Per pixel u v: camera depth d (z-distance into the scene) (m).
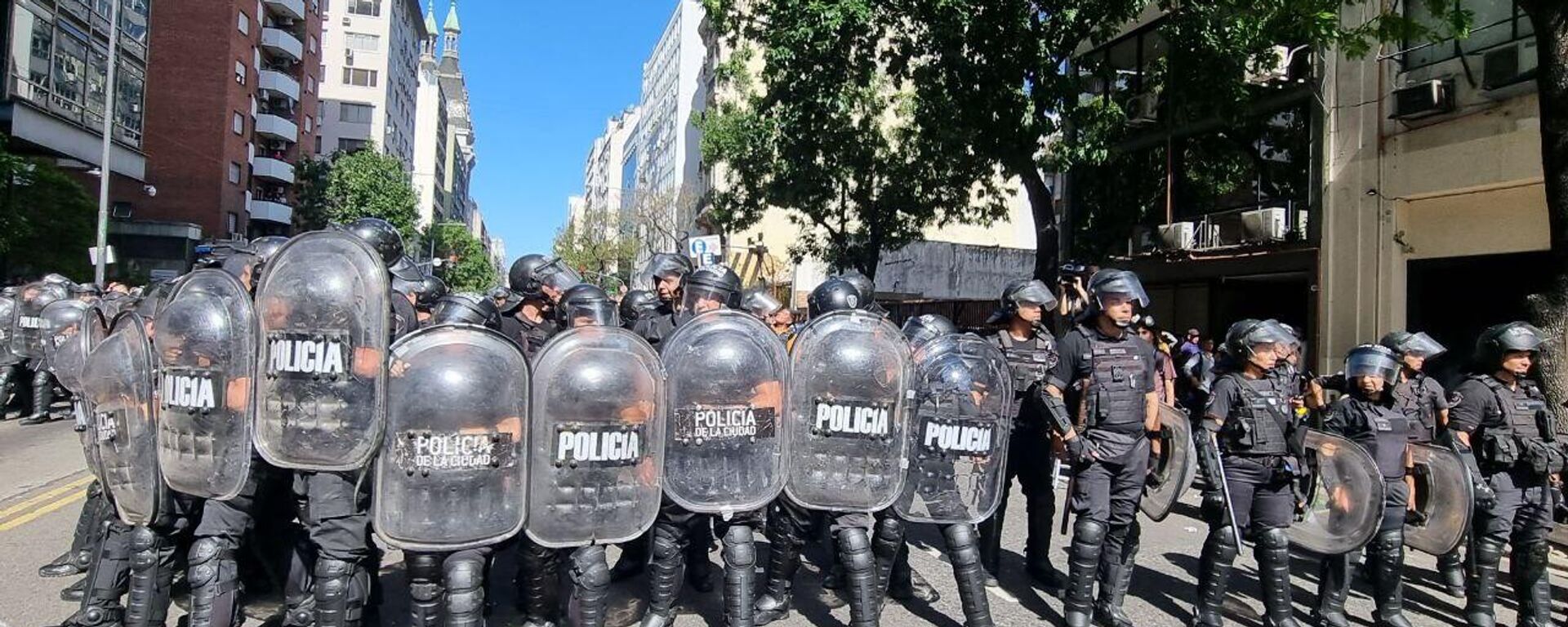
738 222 21.44
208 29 39.62
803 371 4.15
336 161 45.69
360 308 3.37
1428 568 6.33
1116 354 4.80
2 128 24.20
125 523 3.94
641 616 4.80
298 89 46.59
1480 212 10.95
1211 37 11.76
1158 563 6.32
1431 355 5.41
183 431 3.54
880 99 19.77
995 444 4.36
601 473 3.60
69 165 28.27
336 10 71.06
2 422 11.41
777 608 4.79
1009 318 5.87
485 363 3.42
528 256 6.25
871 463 4.12
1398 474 4.95
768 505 4.61
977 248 30.39
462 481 3.36
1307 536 5.07
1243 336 4.88
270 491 3.81
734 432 3.93
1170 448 5.32
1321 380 5.89
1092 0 11.66
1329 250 12.63
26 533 6.14
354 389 3.35
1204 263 14.86
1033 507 5.76
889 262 29.20
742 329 4.02
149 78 38.41
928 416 4.27
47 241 22.88
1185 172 15.46
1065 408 4.83
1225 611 5.25
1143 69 16.09
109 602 4.02
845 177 19.44
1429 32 8.48
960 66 11.91
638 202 50.22
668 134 77.12
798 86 13.64
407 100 84.00
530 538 3.60
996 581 5.73
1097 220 17.58
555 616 4.36
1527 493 4.93
